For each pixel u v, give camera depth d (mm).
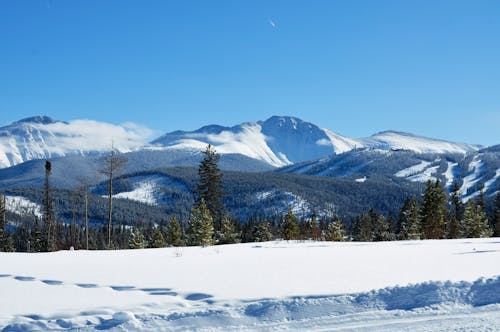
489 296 8734
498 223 65188
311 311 8414
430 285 9227
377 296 8914
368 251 19984
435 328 7496
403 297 8852
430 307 8430
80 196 46938
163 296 9695
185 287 10469
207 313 8312
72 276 12430
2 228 57188
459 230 61594
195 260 16828
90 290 10438
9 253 21672
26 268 14453
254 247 25859
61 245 53906
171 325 7945
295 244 28469
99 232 88312
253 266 14273
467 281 9320
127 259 17766
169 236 53688
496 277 9398
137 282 11320
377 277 11430
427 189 60500
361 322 7891
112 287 10750
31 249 60156
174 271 13328
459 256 16531
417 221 60312
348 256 17406
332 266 13844
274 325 7914
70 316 8453
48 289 10594
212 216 53438
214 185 53625
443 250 19812
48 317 8398
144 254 20859
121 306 8953
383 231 70562
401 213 74688
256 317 8258
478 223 58656
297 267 13781
